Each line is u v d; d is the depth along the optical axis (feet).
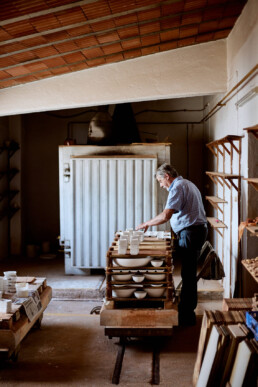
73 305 17.39
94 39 14.19
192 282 13.99
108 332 11.62
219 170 19.21
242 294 13.97
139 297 11.86
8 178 24.97
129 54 16.61
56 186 26.61
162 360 11.32
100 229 19.63
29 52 14.21
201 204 14.37
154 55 17.11
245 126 13.60
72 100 17.46
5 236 24.75
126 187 19.44
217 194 19.25
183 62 17.06
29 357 11.48
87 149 19.94
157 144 19.77
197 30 15.28
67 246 20.07
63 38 13.53
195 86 17.07
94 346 12.23
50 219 26.71
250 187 13.35
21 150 25.55
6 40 12.86
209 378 8.14
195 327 13.82
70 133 26.43
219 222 17.01
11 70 15.66
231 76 16.06
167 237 14.60
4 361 11.20
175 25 14.35
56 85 17.44
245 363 7.41
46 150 26.50
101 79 17.34
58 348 12.07
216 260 14.30
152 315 11.56
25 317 11.37
